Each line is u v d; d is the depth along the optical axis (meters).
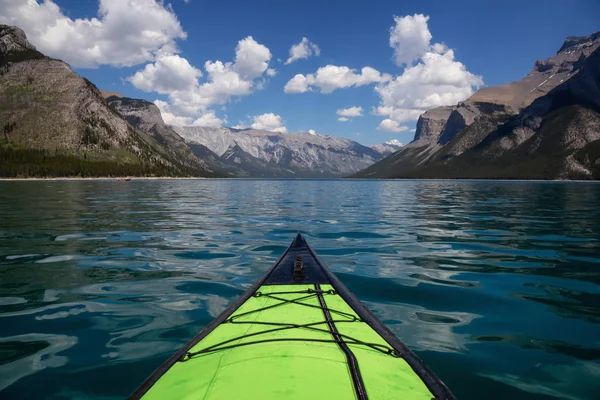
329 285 1.13
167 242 2.14
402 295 1.24
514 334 0.95
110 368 0.79
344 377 0.57
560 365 0.80
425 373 0.61
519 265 1.63
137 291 1.28
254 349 0.67
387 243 2.16
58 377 0.75
